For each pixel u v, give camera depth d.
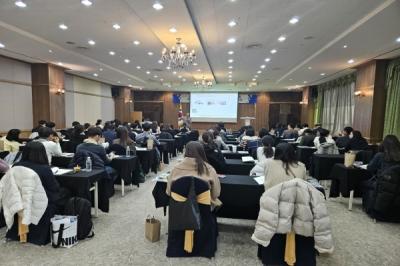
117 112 16.83
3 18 5.19
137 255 2.54
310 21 5.30
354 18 5.11
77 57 8.29
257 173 3.23
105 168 3.60
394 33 5.62
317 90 15.11
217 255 2.57
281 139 8.66
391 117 7.75
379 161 3.56
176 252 2.51
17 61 8.74
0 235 2.87
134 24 5.45
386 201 3.33
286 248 2.27
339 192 4.21
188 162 2.49
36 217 2.54
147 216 3.51
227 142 7.46
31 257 2.45
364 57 7.82
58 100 9.84
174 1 4.35
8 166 3.14
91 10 4.77
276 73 11.62
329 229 2.08
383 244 2.88
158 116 19.45
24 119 9.06
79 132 5.72
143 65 9.88
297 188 2.12
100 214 3.60
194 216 2.27
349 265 2.46
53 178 2.69
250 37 6.41
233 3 4.56
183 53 7.37
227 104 18.52
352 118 11.04
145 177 5.63
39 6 4.61
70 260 2.42
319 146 5.68
